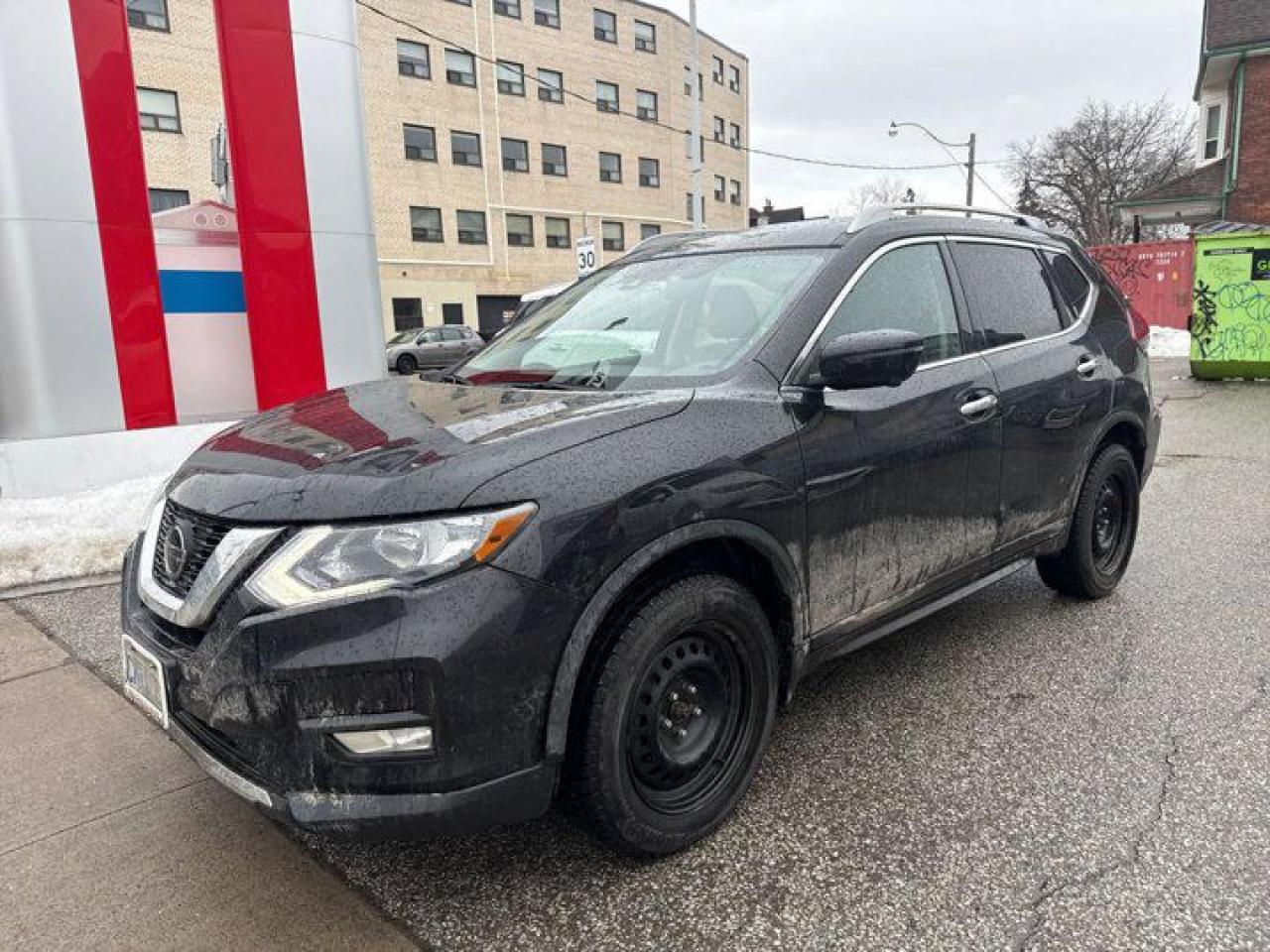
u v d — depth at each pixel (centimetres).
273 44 773
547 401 256
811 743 305
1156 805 262
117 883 241
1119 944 207
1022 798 268
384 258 3053
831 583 275
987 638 394
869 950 208
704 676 249
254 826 266
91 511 624
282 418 276
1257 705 322
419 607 192
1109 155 4556
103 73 702
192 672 211
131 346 732
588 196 3622
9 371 686
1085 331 405
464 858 248
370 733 195
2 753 314
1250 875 229
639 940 214
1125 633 395
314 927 221
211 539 217
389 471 207
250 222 779
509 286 3403
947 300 335
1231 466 739
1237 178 2152
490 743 199
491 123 3278
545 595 202
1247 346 1255
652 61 3794
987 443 328
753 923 218
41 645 415
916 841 249
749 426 250
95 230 706
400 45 3025
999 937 211
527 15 3341
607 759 219
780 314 280
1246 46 2061
